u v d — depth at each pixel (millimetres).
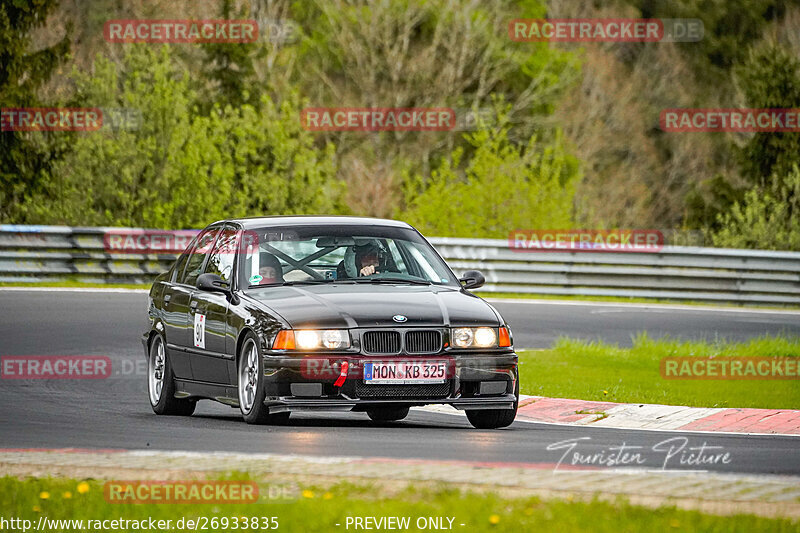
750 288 85938
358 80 177000
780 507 21344
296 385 32438
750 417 38062
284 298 34312
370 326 32812
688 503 21656
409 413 40281
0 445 30078
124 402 41656
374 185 166250
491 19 183250
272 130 108688
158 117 104250
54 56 121188
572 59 183125
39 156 116188
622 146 188375
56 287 78312
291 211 108000
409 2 176000
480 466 25344
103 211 102000
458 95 176875
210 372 36219
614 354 54344
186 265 39938
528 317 71500
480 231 105312
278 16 185250
